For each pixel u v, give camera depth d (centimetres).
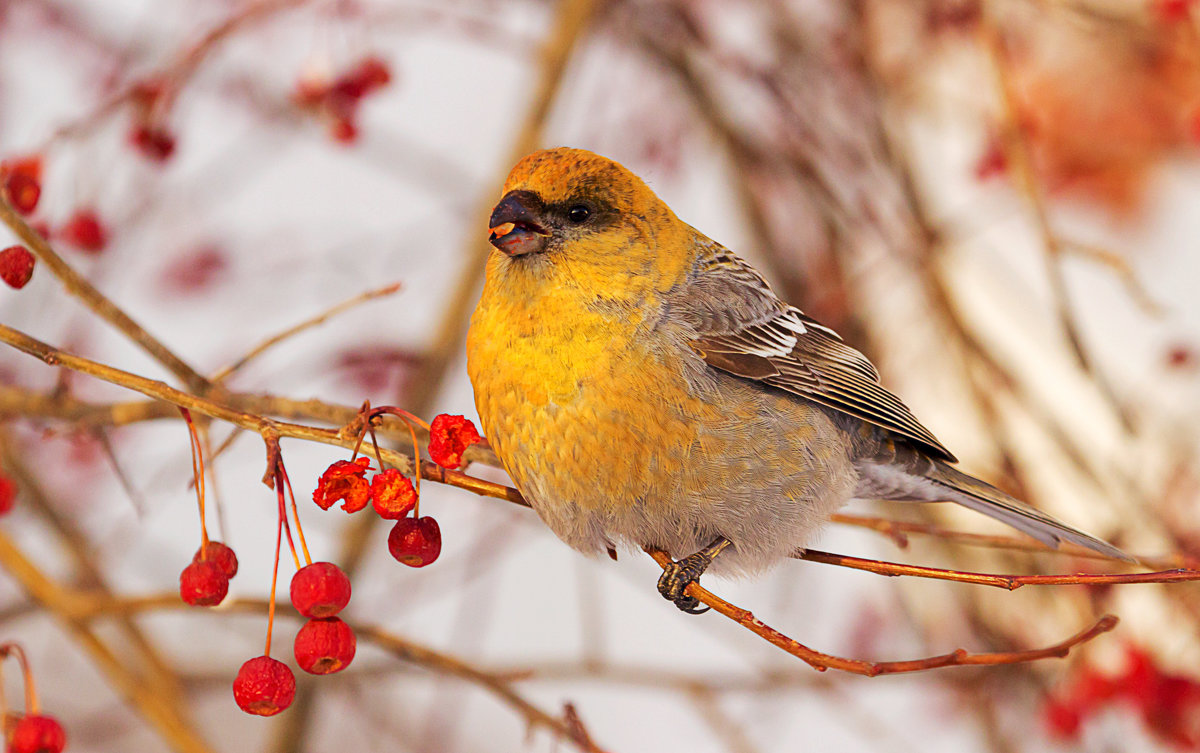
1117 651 974
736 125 1207
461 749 1198
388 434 672
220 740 1395
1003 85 889
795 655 572
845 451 777
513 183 707
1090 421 1117
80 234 884
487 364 689
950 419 1156
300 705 962
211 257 1103
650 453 675
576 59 1054
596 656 945
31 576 834
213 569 530
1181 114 1182
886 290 1198
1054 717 984
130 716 1188
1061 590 1071
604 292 688
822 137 1170
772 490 711
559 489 682
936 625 1159
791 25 1197
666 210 746
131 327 635
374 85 956
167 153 873
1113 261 810
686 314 705
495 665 952
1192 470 977
